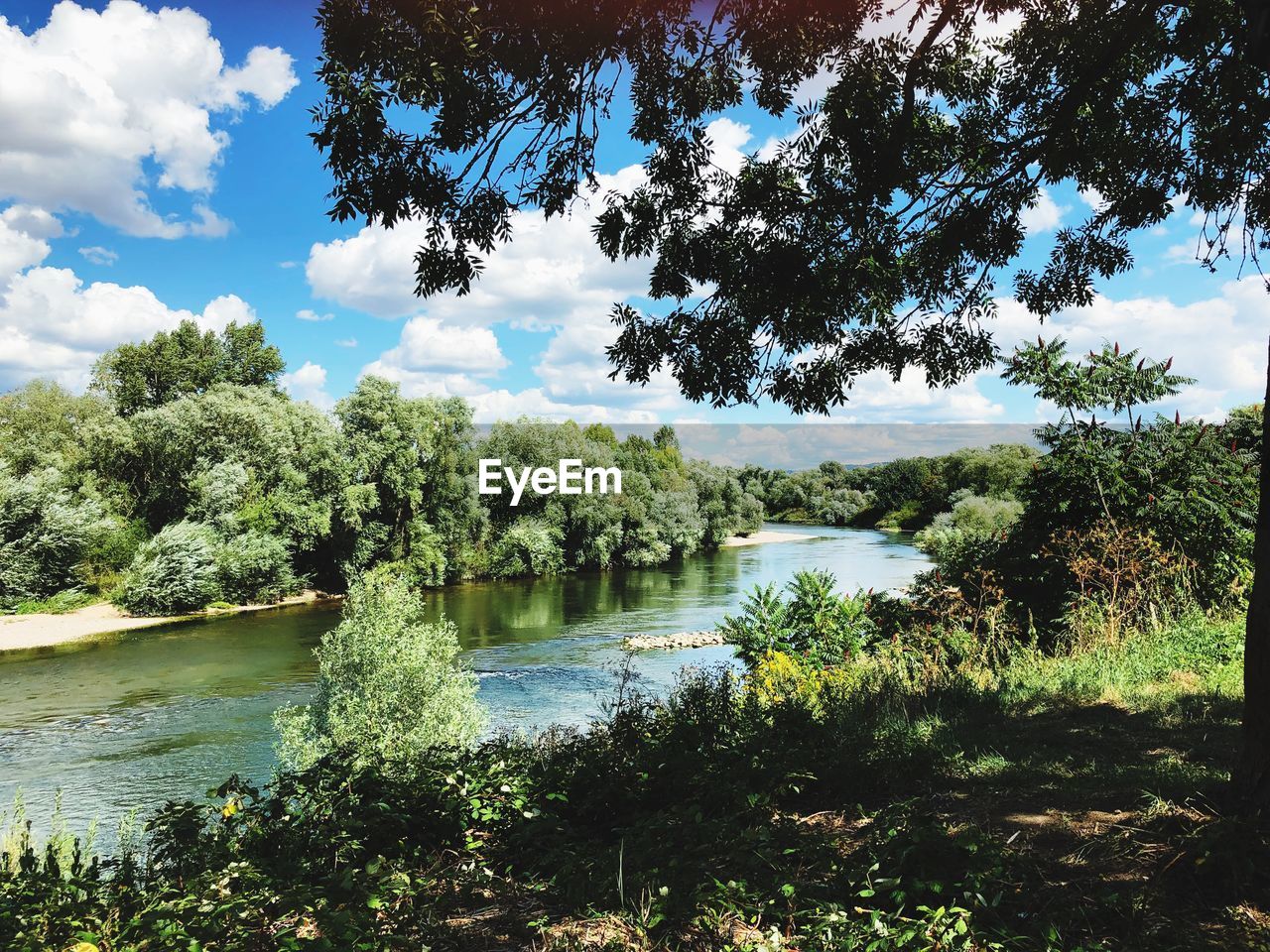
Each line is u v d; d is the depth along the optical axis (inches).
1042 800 160.6
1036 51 276.5
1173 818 137.3
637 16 235.9
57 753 660.7
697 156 276.2
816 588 470.3
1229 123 280.1
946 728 225.8
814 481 4992.6
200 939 119.8
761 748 205.2
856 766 188.7
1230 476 393.7
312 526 1595.7
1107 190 318.0
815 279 277.0
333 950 110.3
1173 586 363.6
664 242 289.9
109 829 481.7
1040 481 427.2
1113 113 291.1
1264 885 111.8
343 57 197.6
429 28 191.8
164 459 1670.8
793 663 395.5
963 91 295.9
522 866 158.9
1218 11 251.8
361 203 217.6
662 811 166.9
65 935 124.5
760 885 127.0
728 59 265.9
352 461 1726.1
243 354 2438.5
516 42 215.9
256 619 1348.4
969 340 329.4
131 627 1255.5
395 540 1793.8
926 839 125.2
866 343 324.2
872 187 271.7
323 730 665.6
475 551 1953.7
